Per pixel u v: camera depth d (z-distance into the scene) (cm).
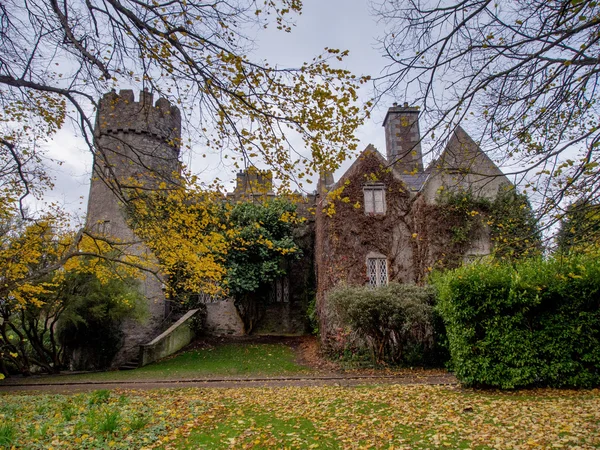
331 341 1661
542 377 932
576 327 929
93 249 1380
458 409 711
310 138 656
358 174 1881
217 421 661
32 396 1007
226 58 596
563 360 922
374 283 1775
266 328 2261
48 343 2100
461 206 1719
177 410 738
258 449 524
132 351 1989
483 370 932
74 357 1955
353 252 1795
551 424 590
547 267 973
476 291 962
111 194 2069
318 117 631
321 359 1636
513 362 930
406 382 1145
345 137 652
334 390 977
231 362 1673
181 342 2011
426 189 1823
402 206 1858
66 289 1708
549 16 450
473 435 553
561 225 549
